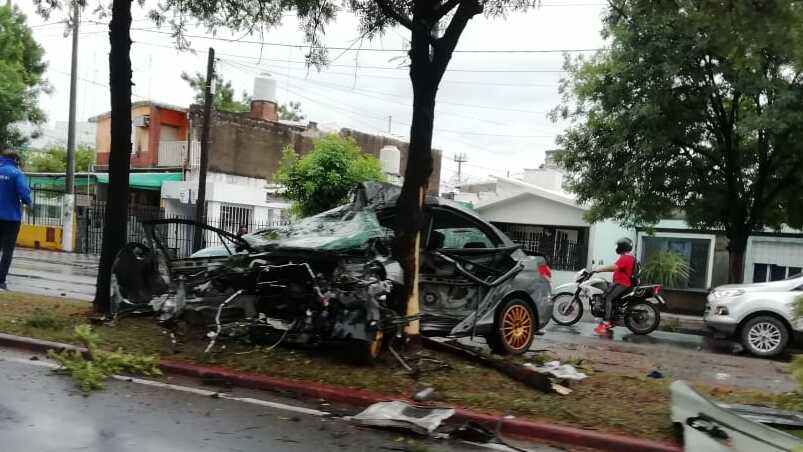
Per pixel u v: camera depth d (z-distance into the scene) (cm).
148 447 418
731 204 1422
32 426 441
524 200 2322
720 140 1406
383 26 845
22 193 1018
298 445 447
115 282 789
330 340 654
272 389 590
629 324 1227
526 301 820
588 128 1502
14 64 2456
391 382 598
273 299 689
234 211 2489
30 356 649
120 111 824
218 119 2692
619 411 540
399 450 452
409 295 678
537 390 600
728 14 711
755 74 1199
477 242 815
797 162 1312
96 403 508
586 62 1496
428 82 678
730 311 1069
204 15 955
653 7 835
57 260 1961
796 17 685
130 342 695
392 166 2636
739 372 866
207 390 577
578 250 2206
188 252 1898
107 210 828
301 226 748
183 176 2627
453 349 713
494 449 467
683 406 489
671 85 1284
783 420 490
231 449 427
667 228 2030
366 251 673
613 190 1465
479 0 752
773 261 1848
